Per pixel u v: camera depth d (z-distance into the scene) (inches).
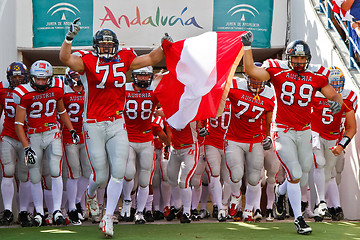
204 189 776.9
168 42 532.1
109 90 506.9
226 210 740.7
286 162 554.3
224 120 697.6
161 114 700.0
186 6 858.8
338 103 526.9
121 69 510.0
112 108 511.2
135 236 537.0
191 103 579.5
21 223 650.2
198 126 666.2
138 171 685.9
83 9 848.3
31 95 616.1
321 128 691.4
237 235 542.9
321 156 689.0
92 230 587.8
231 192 734.5
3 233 575.2
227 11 861.8
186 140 666.8
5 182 669.3
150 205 716.7
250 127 637.9
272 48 873.5
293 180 553.0
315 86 546.0
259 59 970.1
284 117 557.3
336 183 721.6
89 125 509.4
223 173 732.7
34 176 639.8
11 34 810.8
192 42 569.3
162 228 608.1
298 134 558.9
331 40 748.6
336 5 713.6
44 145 634.2
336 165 721.6
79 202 713.6
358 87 682.8
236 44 565.9
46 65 615.5
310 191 808.3
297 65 537.6
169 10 858.1
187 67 564.7
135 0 855.1
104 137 510.6
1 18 759.7
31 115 629.3
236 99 624.1
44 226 642.8
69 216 676.7
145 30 855.7
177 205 721.0
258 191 666.2
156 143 765.9
